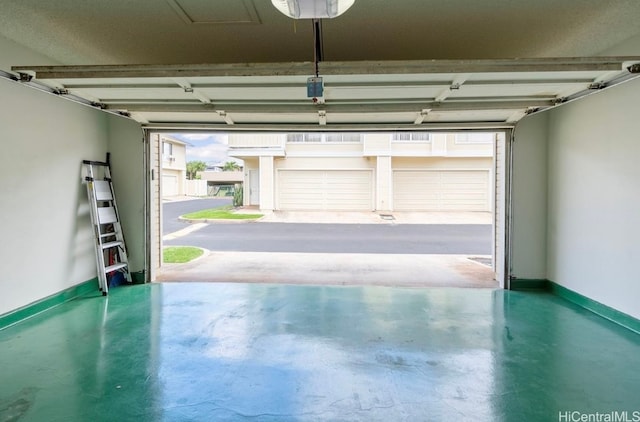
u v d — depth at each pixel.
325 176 14.74
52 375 2.63
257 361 2.85
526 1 2.92
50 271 4.12
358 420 2.13
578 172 4.29
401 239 9.64
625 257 3.58
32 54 3.80
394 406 2.27
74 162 4.50
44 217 4.02
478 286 5.17
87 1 2.92
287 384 2.52
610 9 3.03
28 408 2.23
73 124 4.47
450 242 9.23
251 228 11.54
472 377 2.61
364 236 10.10
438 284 5.29
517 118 4.68
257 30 3.45
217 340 3.25
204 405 2.27
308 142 14.63
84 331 3.44
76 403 2.29
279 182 14.81
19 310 3.68
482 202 14.70
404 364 2.81
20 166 3.69
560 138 4.65
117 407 2.25
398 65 3.05
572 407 2.25
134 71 3.17
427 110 4.14
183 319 3.78
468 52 4.00
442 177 14.70
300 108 4.21
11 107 3.58
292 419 2.14
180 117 4.84
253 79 3.30
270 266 6.49
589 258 4.11
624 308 3.60
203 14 3.15
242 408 2.24
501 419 2.14
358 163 14.65
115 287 5.04
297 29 3.43
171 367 2.75
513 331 3.47
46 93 4.02
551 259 4.86
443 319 3.79
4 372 2.67
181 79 3.29
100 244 4.66
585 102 4.16
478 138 14.22
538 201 4.98
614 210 3.73
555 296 4.65
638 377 2.61
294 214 14.23
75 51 3.92
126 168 5.22
